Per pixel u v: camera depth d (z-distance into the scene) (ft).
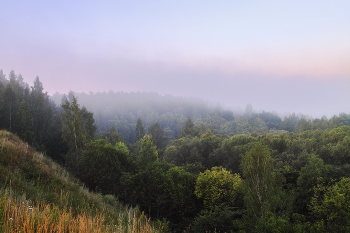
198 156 182.19
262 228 52.54
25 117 164.55
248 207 65.72
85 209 27.07
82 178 89.04
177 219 97.86
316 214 66.95
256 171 66.18
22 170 34.68
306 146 147.13
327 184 80.74
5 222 14.64
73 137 121.80
